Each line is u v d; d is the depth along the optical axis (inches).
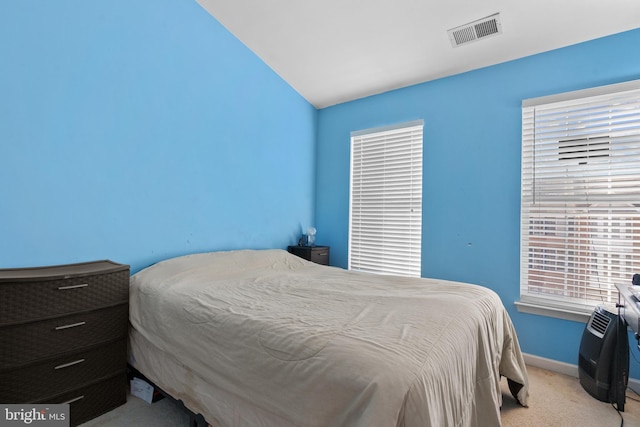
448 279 108.5
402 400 30.7
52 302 54.6
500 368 69.7
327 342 39.1
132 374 69.9
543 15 79.0
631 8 74.4
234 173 106.1
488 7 78.6
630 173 80.7
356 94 130.9
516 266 96.2
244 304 56.4
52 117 63.4
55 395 55.0
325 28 93.9
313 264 107.7
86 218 69.1
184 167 90.0
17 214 59.1
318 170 147.0
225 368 46.8
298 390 37.4
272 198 122.6
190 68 90.8
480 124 103.3
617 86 80.4
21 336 51.1
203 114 95.0
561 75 89.9
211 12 94.7
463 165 106.3
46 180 62.7
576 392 76.3
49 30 62.6
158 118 83.0
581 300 87.0
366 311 52.0
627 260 80.8
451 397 38.4
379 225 127.1
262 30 99.3
